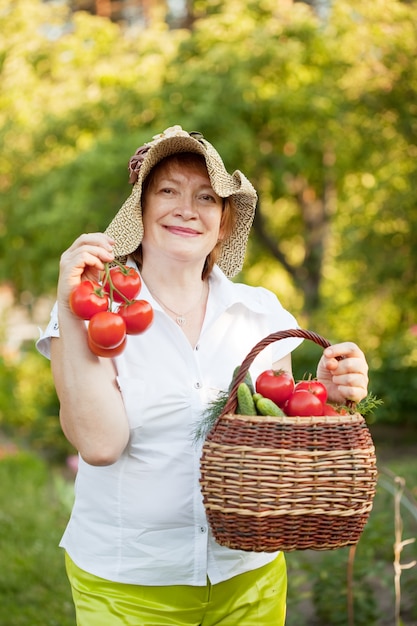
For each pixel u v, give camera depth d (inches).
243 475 86.6
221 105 462.3
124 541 99.0
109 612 98.0
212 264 110.6
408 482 257.0
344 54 485.1
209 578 99.7
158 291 106.1
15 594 201.8
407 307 470.0
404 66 465.7
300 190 565.6
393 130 482.9
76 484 103.6
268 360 108.2
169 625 99.3
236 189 103.9
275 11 494.3
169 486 98.3
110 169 467.5
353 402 100.7
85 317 91.0
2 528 252.7
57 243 502.6
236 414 90.5
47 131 534.3
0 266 604.7
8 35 598.5
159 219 103.8
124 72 523.5
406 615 184.2
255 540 87.6
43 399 493.7
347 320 518.0
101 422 93.8
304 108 466.3
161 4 646.5
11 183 578.2
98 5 706.2
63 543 106.2
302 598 183.6
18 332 690.2
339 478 87.1
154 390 98.9
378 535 185.0
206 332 104.5
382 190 461.1
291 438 87.1
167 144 101.5
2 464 358.9
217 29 484.4
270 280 634.2
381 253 456.8
